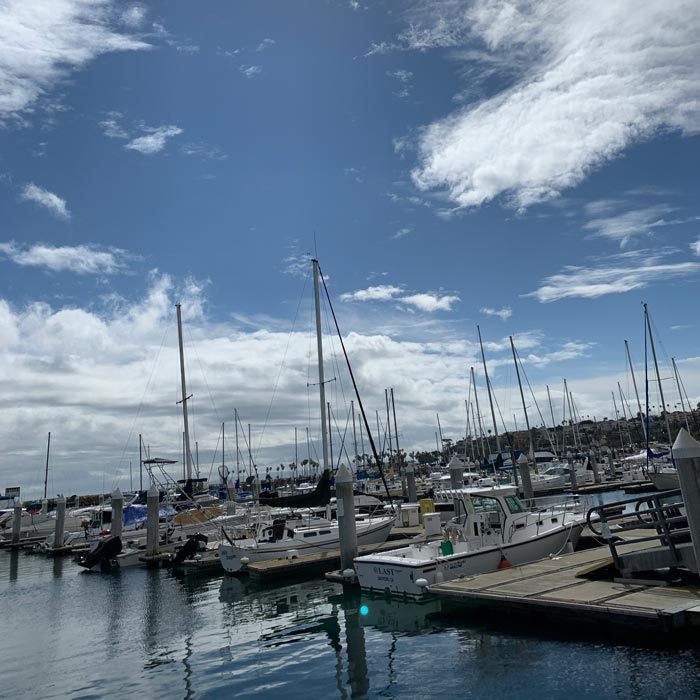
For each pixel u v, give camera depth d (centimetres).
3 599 2095
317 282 2948
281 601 1656
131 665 1173
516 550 1597
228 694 957
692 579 1188
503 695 848
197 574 2283
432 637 1161
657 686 818
